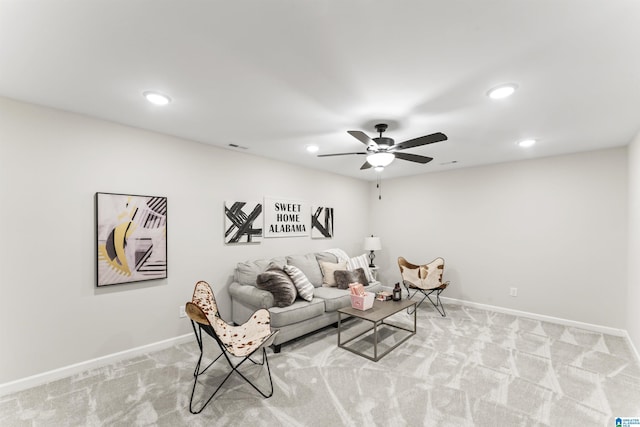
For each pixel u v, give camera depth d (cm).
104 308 273
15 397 221
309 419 198
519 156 403
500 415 204
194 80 198
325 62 175
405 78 193
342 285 407
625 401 219
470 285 470
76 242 258
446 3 127
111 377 250
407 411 207
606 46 155
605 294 359
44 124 243
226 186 371
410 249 548
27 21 138
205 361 281
